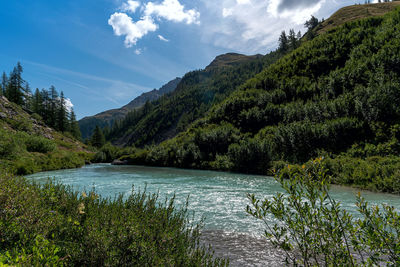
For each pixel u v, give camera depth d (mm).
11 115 54062
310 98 44344
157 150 42938
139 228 3582
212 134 38594
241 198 12406
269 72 65125
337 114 31734
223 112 51375
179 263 3312
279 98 46594
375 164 17953
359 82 37812
